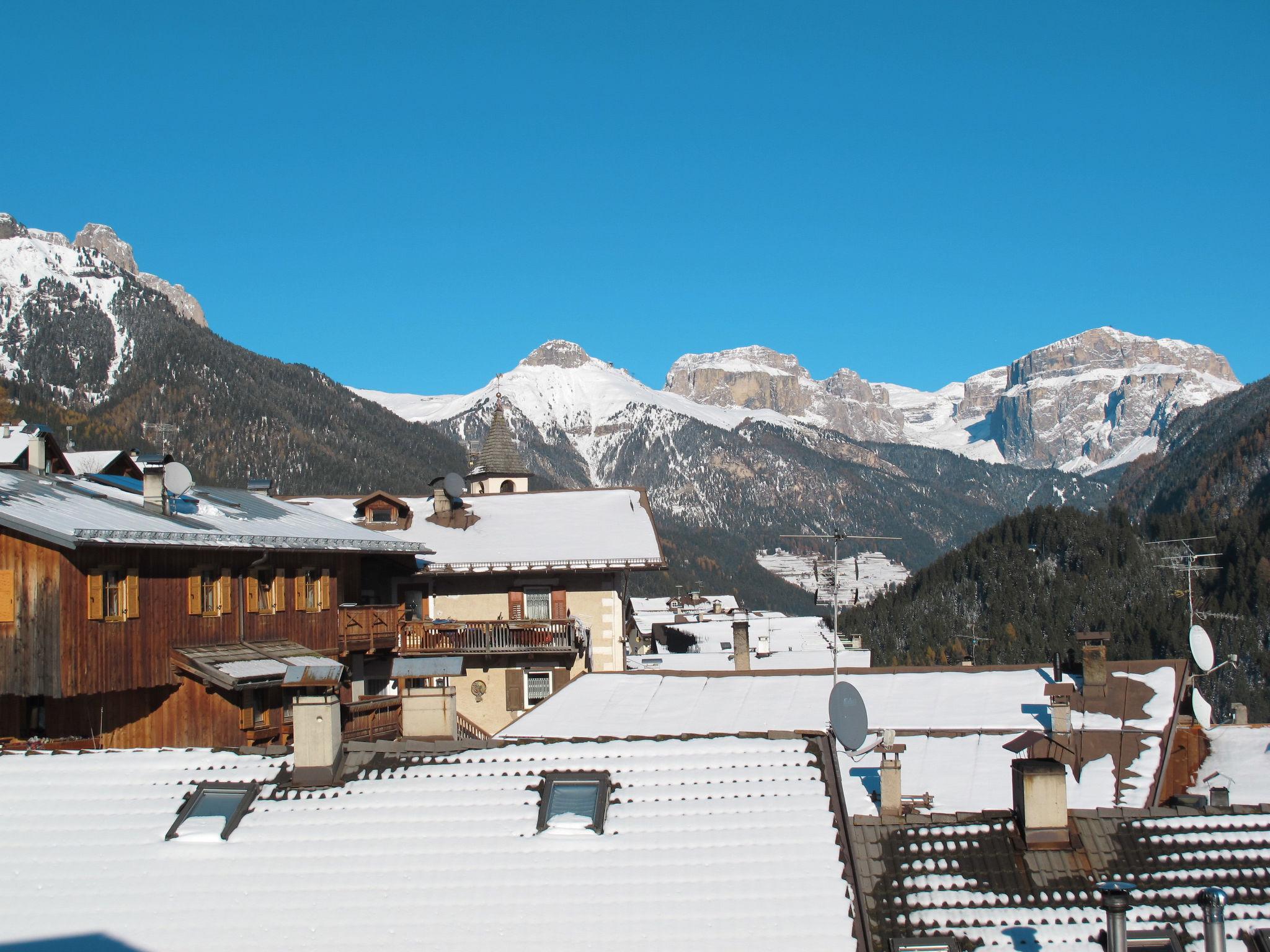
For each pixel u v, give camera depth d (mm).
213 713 32375
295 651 35562
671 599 120000
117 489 36750
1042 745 26250
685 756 19141
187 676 32062
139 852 17219
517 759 19281
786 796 17812
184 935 15617
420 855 16875
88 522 29734
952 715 29016
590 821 17391
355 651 40812
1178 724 29828
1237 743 30484
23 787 18891
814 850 16594
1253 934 15922
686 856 16578
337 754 19125
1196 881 17062
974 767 25219
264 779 18891
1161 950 15828
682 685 32531
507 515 51781
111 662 29469
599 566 46625
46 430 36188
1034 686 30734
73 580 28344
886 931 16391
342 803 18141
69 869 16922
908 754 26188
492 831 17297
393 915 15773
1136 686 29875
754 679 32531
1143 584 139500
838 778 18469
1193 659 31453
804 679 32125
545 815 17562
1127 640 126562
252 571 35625
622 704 31297
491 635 44062
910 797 23359
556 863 16562
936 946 16031
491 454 67625
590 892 15977
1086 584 141375
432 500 52688
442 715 22625
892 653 138500
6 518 27781
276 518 40594
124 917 15945
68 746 28281
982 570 152625
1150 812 18500
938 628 142000
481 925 15523
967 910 16672
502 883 16234
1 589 28297
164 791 18656
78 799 18562
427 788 18422
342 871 16625
